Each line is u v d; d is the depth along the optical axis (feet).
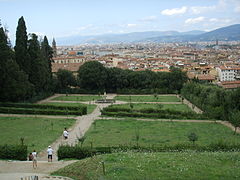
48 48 466.70
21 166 133.28
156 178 100.99
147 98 425.28
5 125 245.65
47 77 431.43
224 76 643.86
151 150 157.07
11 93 334.65
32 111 297.74
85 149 151.94
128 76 481.05
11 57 342.64
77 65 638.53
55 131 226.79
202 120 278.87
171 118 281.54
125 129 233.14
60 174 115.55
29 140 199.31
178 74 476.95
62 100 401.90
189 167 112.06
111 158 124.98
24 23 382.83
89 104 364.79
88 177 106.93
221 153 137.28
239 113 240.32
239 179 101.45
